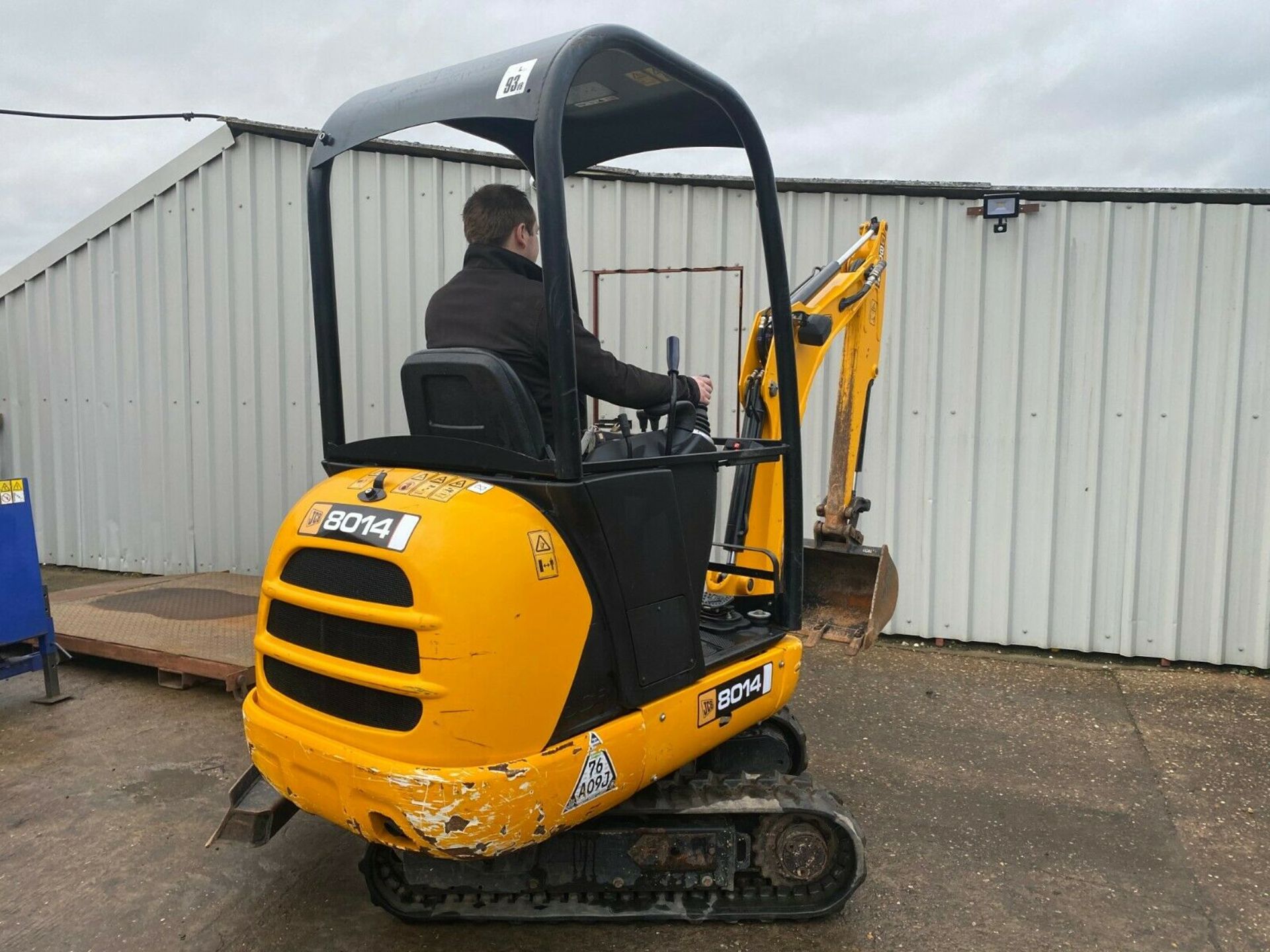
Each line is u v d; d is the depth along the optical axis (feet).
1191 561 16.88
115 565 22.98
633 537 7.28
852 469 11.68
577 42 6.49
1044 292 16.94
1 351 23.68
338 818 7.16
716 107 9.20
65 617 16.21
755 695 8.84
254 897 9.14
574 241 18.74
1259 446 16.43
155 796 11.19
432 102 7.13
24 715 13.67
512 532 6.66
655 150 10.46
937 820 10.96
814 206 17.70
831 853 8.65
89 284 22.15
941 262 17.25
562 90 6.36
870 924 8.84
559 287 6.46
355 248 19.65
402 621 6.52
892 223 17.43
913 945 8.51
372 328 19.80
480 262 7.95
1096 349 16.83
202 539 21.80
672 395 7.66
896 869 9.85
